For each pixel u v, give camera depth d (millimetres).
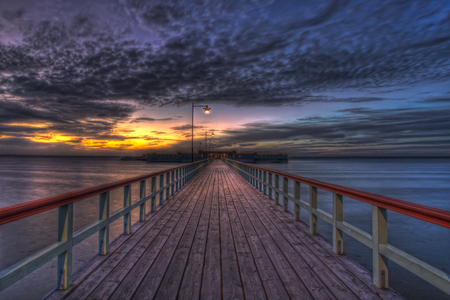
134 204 4270
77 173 46062
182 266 2885
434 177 42375
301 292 2334
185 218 5141
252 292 2357
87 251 7062
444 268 6719
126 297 2248
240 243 3688
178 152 115375
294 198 5000
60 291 2312
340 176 43312
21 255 7551
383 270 2385
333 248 3301
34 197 20047
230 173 18188
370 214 13508
